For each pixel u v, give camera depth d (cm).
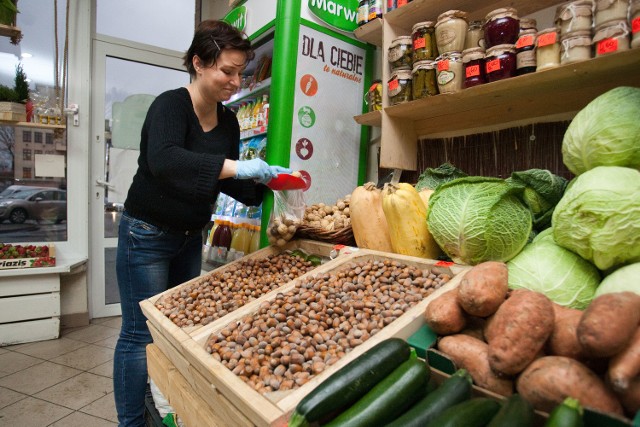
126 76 362
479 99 148
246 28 239
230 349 98
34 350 285
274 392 79
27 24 315
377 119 189
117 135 361
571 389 58
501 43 129
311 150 200
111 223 362
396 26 177
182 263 185
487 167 167
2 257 297
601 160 97
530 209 110
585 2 109
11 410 208
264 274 154
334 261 135
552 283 93
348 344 90
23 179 322
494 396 69
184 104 149
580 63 109
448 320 81
